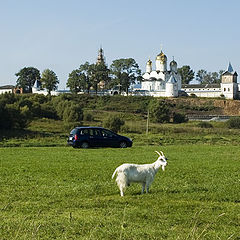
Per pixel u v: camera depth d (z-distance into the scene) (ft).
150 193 52.54
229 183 60.64
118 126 243.81
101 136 131.54
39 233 35.37
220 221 39.81
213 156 103.96
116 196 50.60
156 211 43.09
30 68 645.10
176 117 377.71
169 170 73.87
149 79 593.42
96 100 500.33
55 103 361.71
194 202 47.62
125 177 50.62
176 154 109.50
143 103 496.64
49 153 108.47
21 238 33.76
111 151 116.57
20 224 36.99
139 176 51.24
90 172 70.33
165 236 35.17
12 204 45.73
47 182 60.34
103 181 61.57
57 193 51.83
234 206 46.01
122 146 133.80
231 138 195.72
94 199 48.49
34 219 39.17
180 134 220.43
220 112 495.82
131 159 93.30
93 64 568.00
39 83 603.67
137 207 44.88
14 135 188.03
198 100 520.01
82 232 35.78
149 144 158.51
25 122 229.86
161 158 52.21
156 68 605.31
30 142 157.48
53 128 246.88
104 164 82.12
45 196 50.49
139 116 399.65
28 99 349.20
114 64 573.74
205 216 41.45
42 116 328.70
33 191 53.16
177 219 40.22
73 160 90.12
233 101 513.45
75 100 488.85
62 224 37.68
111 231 35.94
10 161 87.35
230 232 36.45
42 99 392.47
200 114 482.28
